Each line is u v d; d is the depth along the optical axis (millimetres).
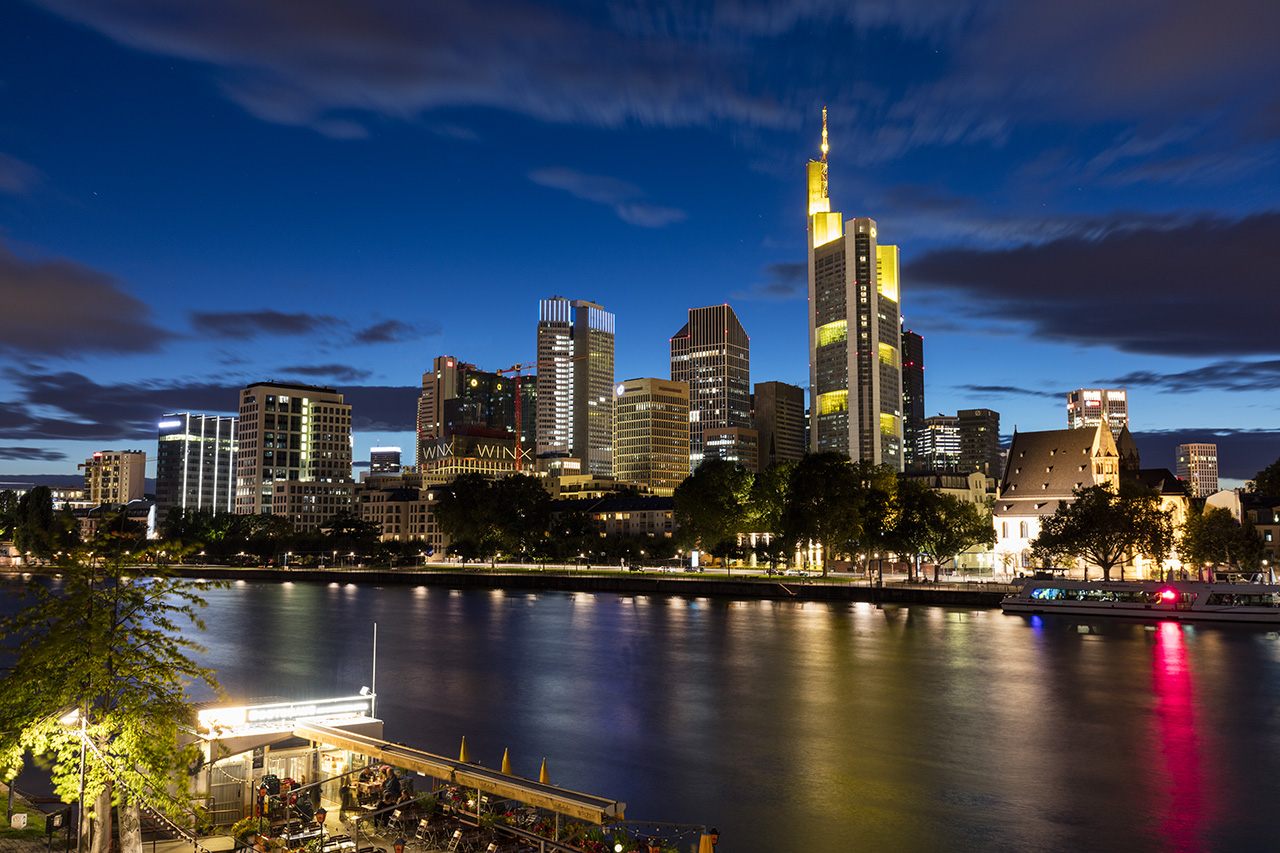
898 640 113812
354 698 43031
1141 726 66062
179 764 30672
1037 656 99750
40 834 35344
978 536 190625
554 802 31422
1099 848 42000
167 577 32344
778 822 45625
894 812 47188
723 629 127375
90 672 28281
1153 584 139875
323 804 38406
